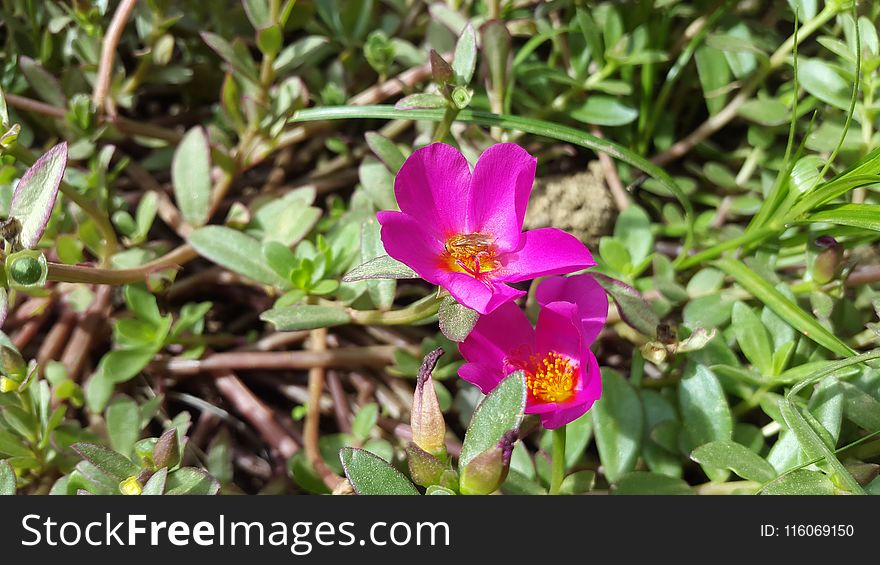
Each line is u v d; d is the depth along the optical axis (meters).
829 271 0.28
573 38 0.31
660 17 0.32
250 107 0.30
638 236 0.29
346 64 0.32
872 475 0.24
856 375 0.27
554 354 0.25
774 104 0.31
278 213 0.30
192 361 0.29
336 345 0.30
